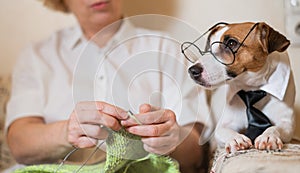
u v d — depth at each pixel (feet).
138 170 2.78
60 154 3.67
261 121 2.87
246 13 4.00
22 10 4.74
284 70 2.85
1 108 4.42
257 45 2.71
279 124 2.92
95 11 3.82
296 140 3.06
